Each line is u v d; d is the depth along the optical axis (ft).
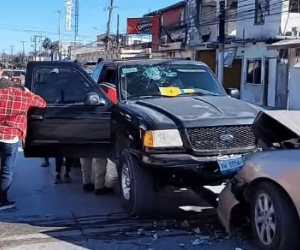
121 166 21.67
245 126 20.29
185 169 19.52
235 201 17.65
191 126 19.80
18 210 22.18
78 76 23.91
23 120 22.20
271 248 15.84
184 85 24.99
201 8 127.65
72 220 20.65
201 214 21.34
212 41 121.39
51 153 23.34
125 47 187.52
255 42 100.63
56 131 23.12
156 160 19.51
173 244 17.65
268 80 99.45
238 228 18.74
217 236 18.45
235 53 112.68
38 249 17.16
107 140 23.44
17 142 22.26
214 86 25.40
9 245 17.57
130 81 24.88
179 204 22.71
